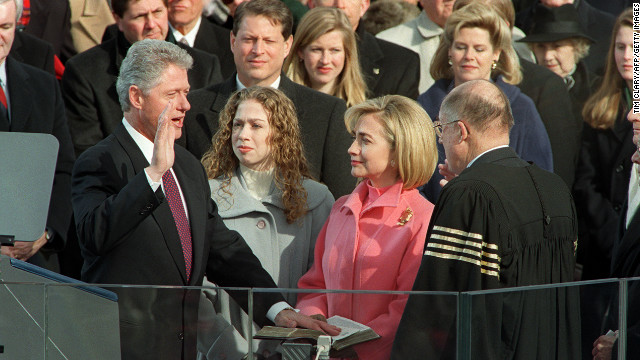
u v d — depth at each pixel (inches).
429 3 815.7
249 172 554.9
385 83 780.0
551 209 459.5
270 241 540.7
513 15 783.1
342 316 409.7
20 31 766.5
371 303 409.1
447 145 484.4
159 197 456.4
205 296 411.8
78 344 412.5
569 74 813.2
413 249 474.9
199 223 495.8
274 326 411.2
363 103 500.7
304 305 413.7
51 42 848.3
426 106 724.0
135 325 410.3
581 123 775.7
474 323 394.9
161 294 410.6
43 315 413.7
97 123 703.7
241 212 540.1
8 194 464.4
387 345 402.0
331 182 629.6
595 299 422.9
